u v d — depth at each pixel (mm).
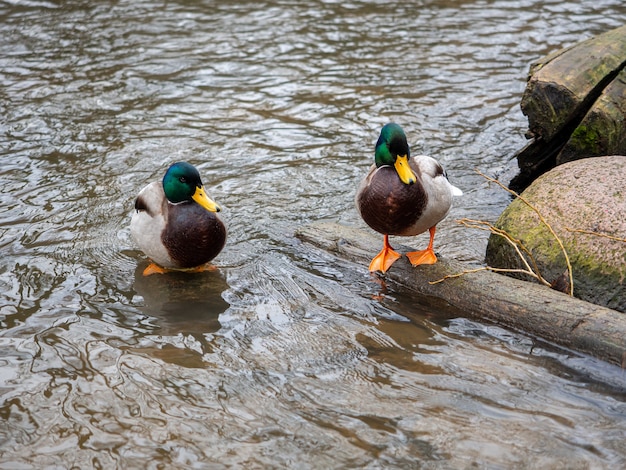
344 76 3518
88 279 2170
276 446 1622
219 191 2645
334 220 2484
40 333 1948
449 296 2055
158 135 3016
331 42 3881
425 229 2109
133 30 4031
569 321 1880
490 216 2512
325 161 2842
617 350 1812
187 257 2121
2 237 2354
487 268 2029
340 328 1984
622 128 2432
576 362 1846
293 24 4117
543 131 2553
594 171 2164
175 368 1838
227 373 1823
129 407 1722
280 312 2047
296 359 1871
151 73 3545
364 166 2807
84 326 1978
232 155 2883
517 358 1868
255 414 1704
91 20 4172
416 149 2916
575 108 2486
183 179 2092
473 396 1753
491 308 1986
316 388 1778
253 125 3105
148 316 2023
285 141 2988
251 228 2436
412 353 1894
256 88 3414
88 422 1682
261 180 2717
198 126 3094
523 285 1989
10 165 2775
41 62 3641
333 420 1688
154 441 1635
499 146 2943
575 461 1581
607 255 1986
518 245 2119
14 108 3203
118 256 2281
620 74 2473
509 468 1570
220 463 1584
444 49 3777
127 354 1881
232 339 1938
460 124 3098
